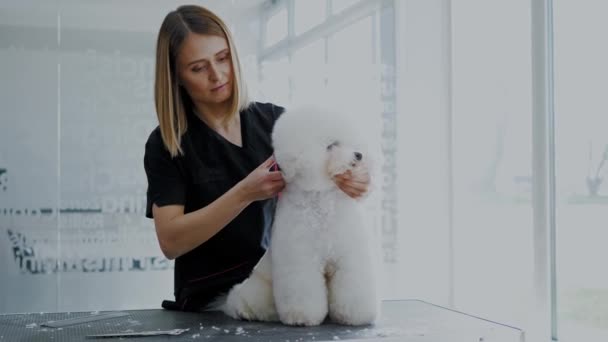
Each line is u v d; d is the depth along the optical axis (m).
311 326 1.31
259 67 2.76
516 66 2.72
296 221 1.29
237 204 1.32
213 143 1.58
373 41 2.93
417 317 1.46
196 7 1.54
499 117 2.84
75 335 1.29
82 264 2.66
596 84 2.31
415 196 3.01
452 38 3.02
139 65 2.69
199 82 1.50
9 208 2.59
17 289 2.60
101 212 2.67
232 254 1.58
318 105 1.31
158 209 1.50
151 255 2.71
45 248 2.62
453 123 3.04
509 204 2.78
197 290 1.59
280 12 2.78
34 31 2.60
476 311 2.93
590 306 2.37
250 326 1.33
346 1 2.88
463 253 3.02
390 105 2.97
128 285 2.69
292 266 1.29
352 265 1.30
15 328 1.39
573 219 2.41
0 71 2.57
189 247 1.40
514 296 2.72
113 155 2.68
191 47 1.47
